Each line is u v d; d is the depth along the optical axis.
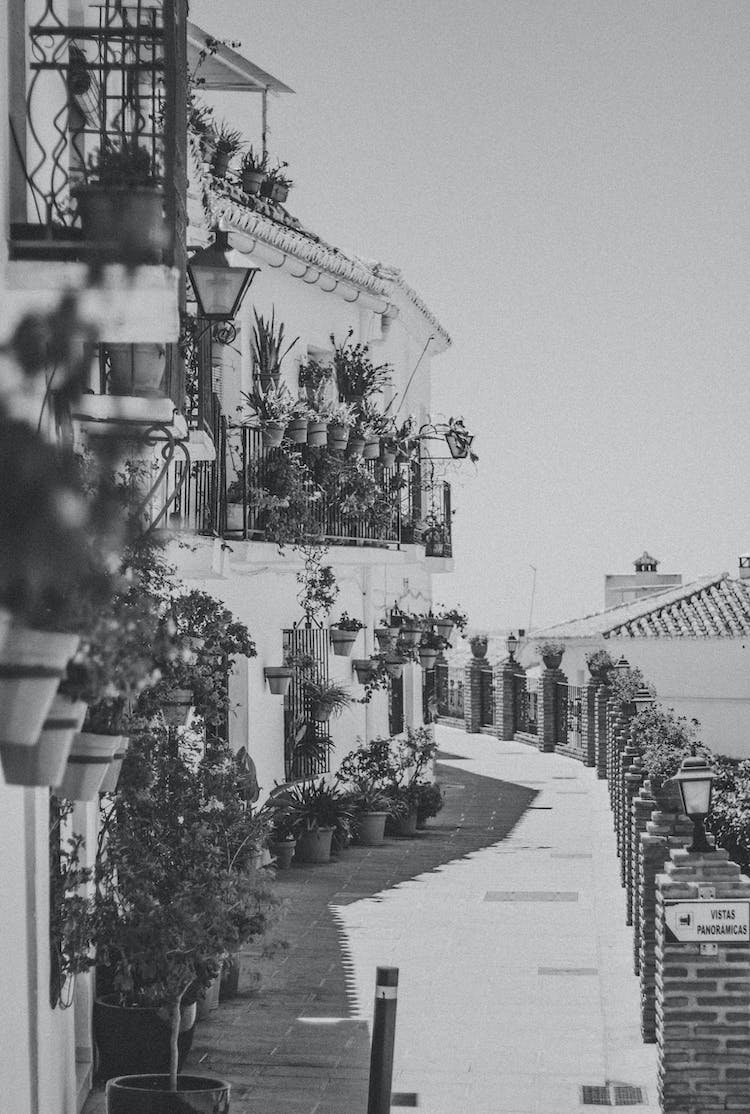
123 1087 8.29
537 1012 11.80
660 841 11.08
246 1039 11.06
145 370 8.23
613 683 29.50
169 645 6.64
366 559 19.86
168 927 8.44
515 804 25.12
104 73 7.80
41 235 7.21
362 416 20.11
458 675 45.97
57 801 8.66
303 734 19.58
